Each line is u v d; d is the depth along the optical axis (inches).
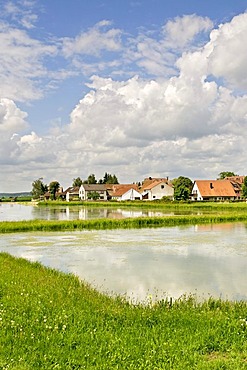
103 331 389.4
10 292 547.8
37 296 523.8
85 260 1034.7
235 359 328.2
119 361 323.6
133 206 4443.9
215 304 528.7
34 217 2874.0
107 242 1424.7
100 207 4591.5
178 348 349.1
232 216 2434.8
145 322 427.5
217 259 1039.0
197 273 853.2
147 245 1334.9
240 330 395.9
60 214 3225.9
